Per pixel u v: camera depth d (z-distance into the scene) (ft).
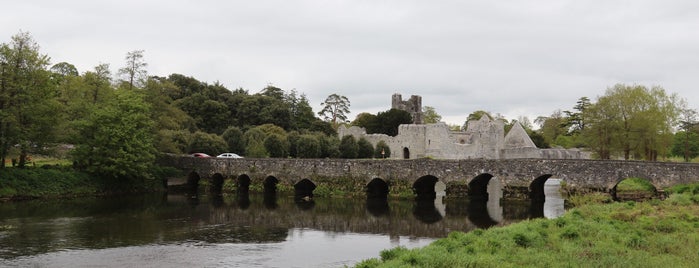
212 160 223.92
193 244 106.01
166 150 233.55
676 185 146.20
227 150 296.71
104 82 217.15
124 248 101.14
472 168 176.04
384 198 190.39
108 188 197.57
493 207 162.50
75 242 106.11
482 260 71.61
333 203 176.45
